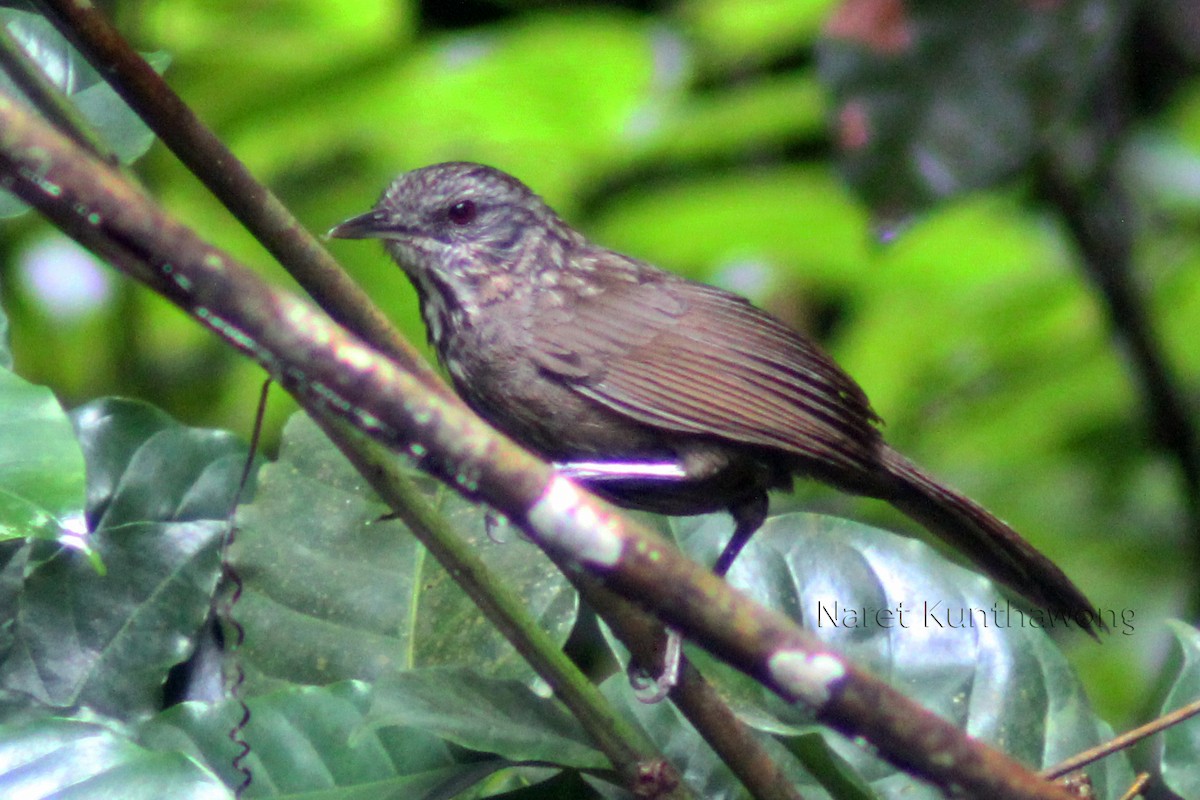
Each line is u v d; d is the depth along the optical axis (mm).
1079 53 9266
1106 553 12469
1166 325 13086
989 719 6035
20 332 11531
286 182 11828
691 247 12453
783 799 5059
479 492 3801
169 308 11539
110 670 5961
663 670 5105
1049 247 12695
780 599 6277
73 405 11156
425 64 11727
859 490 8438
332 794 5434
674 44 12953
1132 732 5422
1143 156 13211
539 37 11656
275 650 6133
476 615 6219
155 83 4680
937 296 12609
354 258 11422
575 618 6207
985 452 12812
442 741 5605
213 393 11477
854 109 9453
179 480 6414
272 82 11539
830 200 12211
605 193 12914
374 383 3623
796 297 12961
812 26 12750
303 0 11805
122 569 6160
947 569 6344
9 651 5938
